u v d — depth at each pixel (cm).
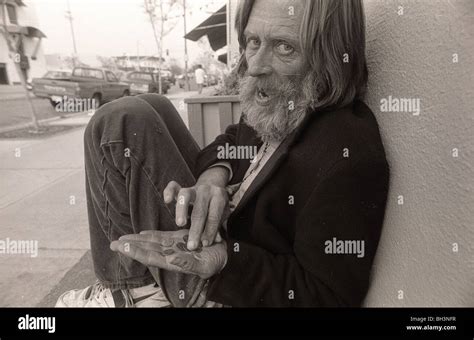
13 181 301
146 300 88
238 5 82
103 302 90
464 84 53
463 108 53
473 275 50
